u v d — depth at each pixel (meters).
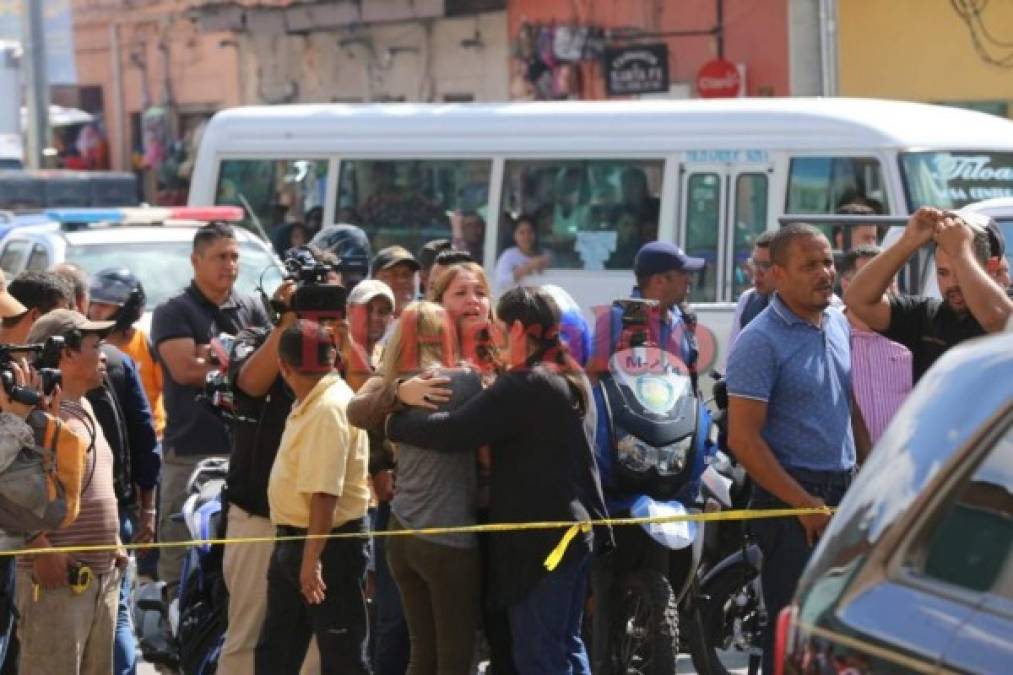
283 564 13.02
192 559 14.34
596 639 14.41
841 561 7.47
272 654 13.25
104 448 13.16
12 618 12.92
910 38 37.19
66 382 12.80
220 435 17.09
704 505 15.49
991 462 7.09
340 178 29.89
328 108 30.44
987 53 36.34
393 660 14.32
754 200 26.77
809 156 26.25
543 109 28.44
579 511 12.67
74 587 12.80
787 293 12.48
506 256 28.39
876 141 25.62
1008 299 11.75
